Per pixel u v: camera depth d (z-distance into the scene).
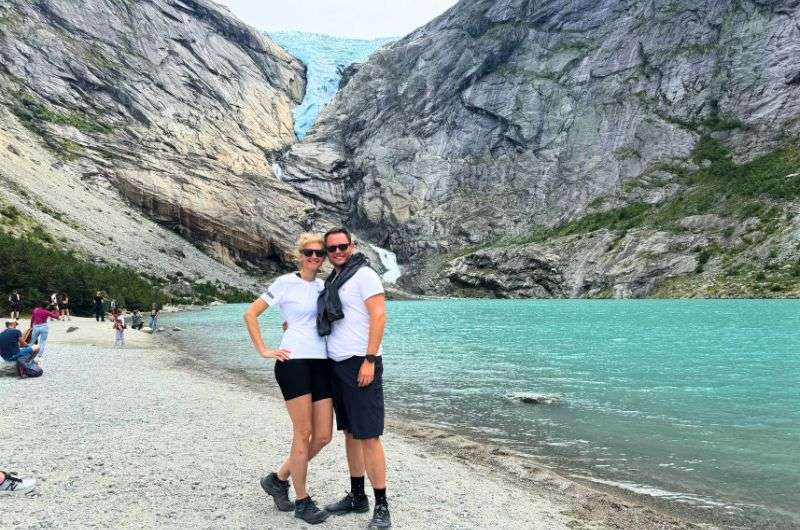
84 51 176.75
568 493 9.91
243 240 152.75
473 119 198.25
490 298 151.50
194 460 10.25
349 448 8.05
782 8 169.50
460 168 191.62
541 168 181.88
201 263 135.50
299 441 7.49
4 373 20.28
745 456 12.47
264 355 7.42
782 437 14.06
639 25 191.25
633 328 51.88
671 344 38.38
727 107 166.12
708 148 160.62
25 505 7.53
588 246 145.50
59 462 9.69
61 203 118.81
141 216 142.50
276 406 16.58
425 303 132.25
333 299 7.42
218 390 19.44
